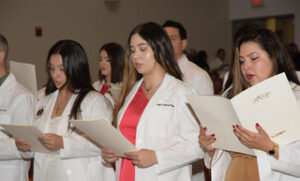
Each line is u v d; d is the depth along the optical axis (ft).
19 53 20.74
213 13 31.68
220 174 6.53
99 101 7.62
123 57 12.79
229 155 6.63
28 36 21.08
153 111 6.75
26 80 9.20
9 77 8.57
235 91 6.41
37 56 21.50
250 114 5.23
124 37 25.40
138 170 6.80
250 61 5.76
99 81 13.67
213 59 31.94
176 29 11.57
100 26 24.06
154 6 27.04
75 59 7.72
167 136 6.66
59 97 8.06
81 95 7.57
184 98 6.68
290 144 5.42
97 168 7.65
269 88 5.16
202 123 5.95
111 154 6.77
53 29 22.04
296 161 5.29
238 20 32.83
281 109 5.18
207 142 6.00
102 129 6.09
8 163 8.32
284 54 5.78
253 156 6.04
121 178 7.15
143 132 6.76
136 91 7.33
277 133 5.27
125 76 7.51
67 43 7.79
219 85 15.79
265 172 5.64
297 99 5.49
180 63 11.62
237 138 5.54
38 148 7.43
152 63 6.83
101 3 24.02
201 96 5.56
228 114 5.37
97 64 24.06
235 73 6.40
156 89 7.01
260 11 31.60
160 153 6.43
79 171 7.47
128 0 25.46
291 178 5.72
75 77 7.73
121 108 7.34
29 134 7.00
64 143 7.16
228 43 33.17
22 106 8.30
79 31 23.09
